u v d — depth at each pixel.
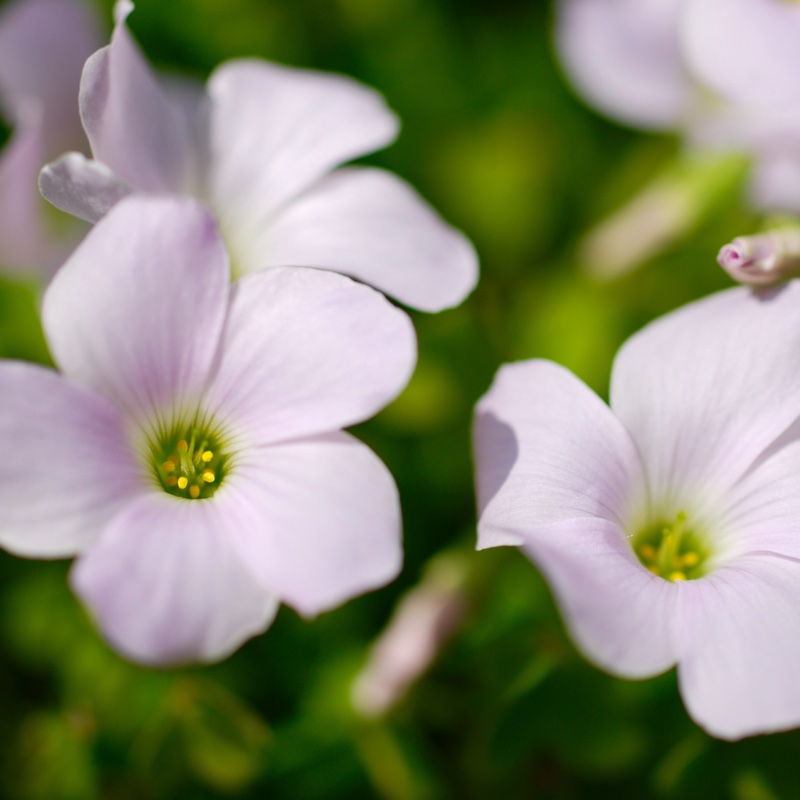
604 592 0.16
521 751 0.19
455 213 0.24
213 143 0.20
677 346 0.18
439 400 0.22
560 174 0.25
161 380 0.17
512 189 0.24
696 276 0.23
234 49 0.24
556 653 0.19
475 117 0.25
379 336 0.16
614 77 0.23
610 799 0.20
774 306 0.18
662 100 0.23
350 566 0.16
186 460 0.17
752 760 0.19
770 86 0.21
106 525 0.16
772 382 0.18
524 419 0.17
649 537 0.18
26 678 0.21
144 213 0.17
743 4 0.21
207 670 0.21
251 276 0.17
